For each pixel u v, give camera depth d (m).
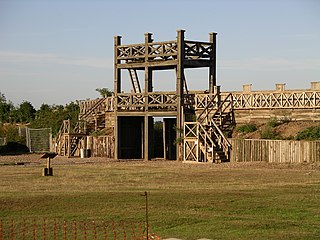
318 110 48.78
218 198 26.84
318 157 42.69
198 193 28.34
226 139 47.53
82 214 23.53
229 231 20.66
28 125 77.62
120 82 55.78
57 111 74.25
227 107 52.44
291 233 20.25
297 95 49.78
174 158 54.47
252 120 51.50
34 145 69.19
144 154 54.31
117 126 55.19
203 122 49.75
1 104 96.88
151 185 32.00
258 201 26.03
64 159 54.25
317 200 26.30
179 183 32.94
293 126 48.50
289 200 26.28
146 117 53.56
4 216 23.30
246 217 22.97
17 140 69.25
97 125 61.12
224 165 44.62
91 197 27.03
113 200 26.30
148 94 53.50
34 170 41.66
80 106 68.75
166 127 54.81
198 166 44.56
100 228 21.34
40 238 20.08
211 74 53.94
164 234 20.38
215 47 53.97
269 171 39.47
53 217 23.03
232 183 32.62
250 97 51.62
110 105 60.66
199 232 20.56
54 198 26.66
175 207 24.86
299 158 43.47
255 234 20.17
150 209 24.42
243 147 46.44
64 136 59.31
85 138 58.41
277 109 50.53
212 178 35.47
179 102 51.69
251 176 36.34
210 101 51.12
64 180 34.69
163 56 52.75
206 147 48.28
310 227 21.20
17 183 33.00
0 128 72.06
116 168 43.50
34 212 23.95
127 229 21.17
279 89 50.94
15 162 49.88
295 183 32.22
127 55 54.75
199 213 23.69
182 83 51.84
